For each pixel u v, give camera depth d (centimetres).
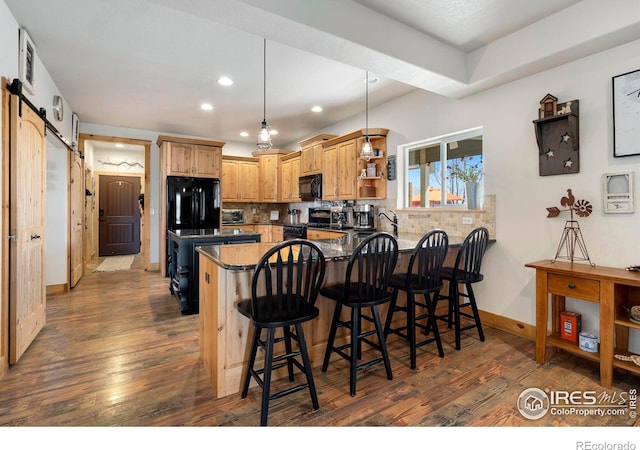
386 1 226
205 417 177
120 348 262
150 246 593
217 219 571
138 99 430
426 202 406
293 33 215
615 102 232
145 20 254
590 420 176
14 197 227
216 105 454
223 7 188
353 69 338
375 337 271
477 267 279
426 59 266
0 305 218
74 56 312
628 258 229
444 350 264
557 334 257
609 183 237
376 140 445
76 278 474
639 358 206
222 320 198
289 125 562
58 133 358
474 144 351
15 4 233
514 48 263
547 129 270
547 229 273
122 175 824
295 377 221
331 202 555
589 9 220
